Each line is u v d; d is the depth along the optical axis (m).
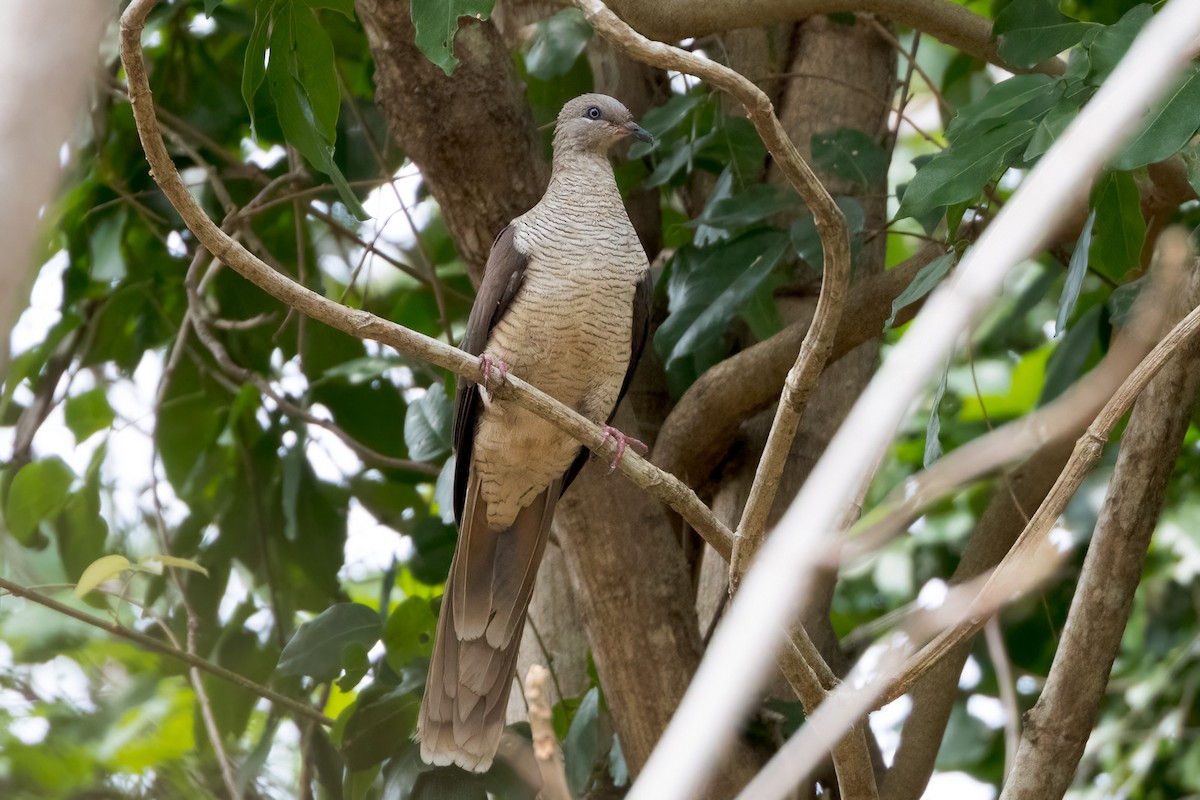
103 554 11.41
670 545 9.68
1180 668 11.56
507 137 9.52
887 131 11.66
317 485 11.78
